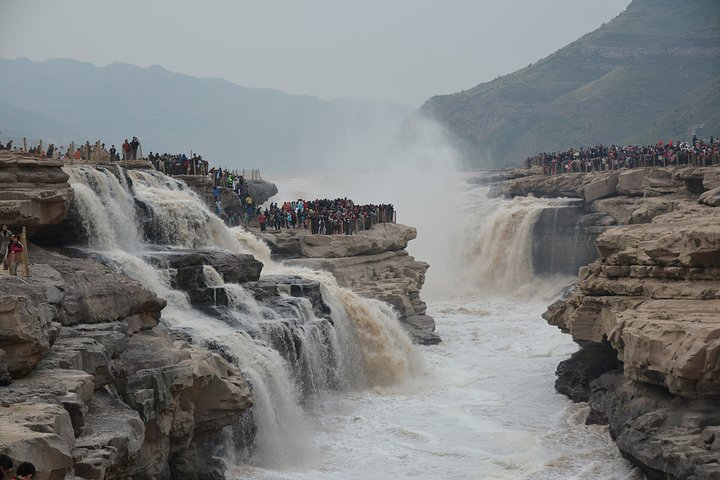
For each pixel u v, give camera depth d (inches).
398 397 2608.3
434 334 3376.0
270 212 3627.0
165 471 1656.0
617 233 2325.3
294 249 3366.1
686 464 1606.8
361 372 2773.1
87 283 1715.1
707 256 2026.3
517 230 4377.5
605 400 2172.7
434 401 2556.6
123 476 1438.2
